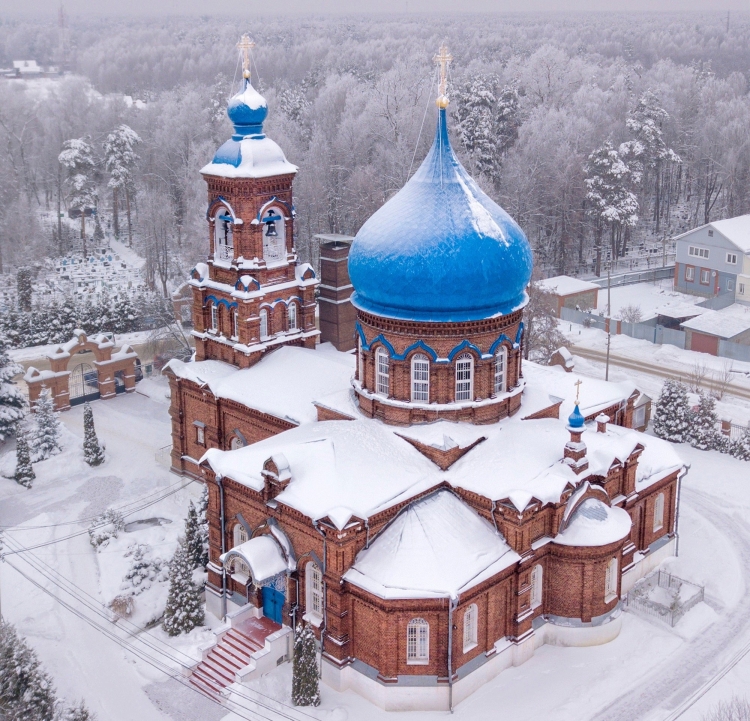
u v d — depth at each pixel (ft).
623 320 357.61
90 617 186.70
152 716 160.86
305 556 169.68
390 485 169.48
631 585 190.60
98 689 167.12
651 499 193.98
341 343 262.06
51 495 235.40
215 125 540.93
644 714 158.10
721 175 499.92
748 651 173.06
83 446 250.57
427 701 160.25
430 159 176.65
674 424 257.75
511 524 165.58
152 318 360.69
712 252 386.11
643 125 481.05
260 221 223.92
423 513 167.73
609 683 165.27
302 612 173.37
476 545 165.27
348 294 262.26
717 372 307.58
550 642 176.04
